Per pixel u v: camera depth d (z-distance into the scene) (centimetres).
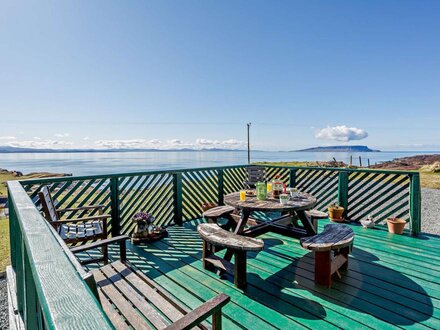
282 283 228
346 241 218
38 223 97
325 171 475
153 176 397
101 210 334
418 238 349
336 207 434
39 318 86
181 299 204
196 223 430
